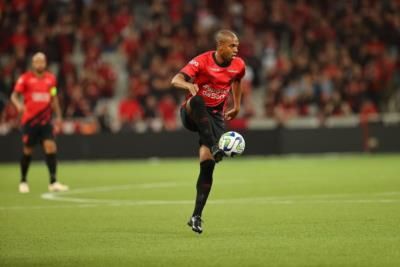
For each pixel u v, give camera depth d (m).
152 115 77.31
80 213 32.19
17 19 86.94
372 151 78.50
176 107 80.12
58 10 90.81
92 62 82.50
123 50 86.44
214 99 26.20
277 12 89.94
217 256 21.08
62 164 70.62
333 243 23.02
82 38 87.00
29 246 23.28
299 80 83.19
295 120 79.94
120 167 65.06
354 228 26.22
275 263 19.84
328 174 53.41
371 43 87.31
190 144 74.81
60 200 38.22
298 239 23.97
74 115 75.75
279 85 81.38
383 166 60.91
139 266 19.75
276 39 89.06
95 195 40.94
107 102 82.38
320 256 20.78
